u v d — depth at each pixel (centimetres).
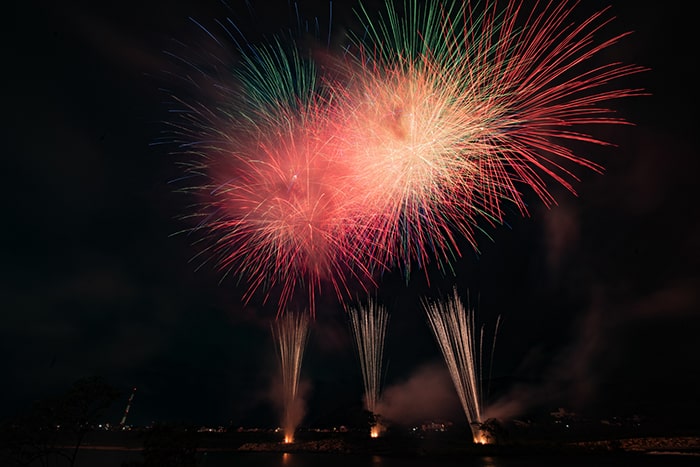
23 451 1928
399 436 8894
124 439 10006
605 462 5681
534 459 6228
